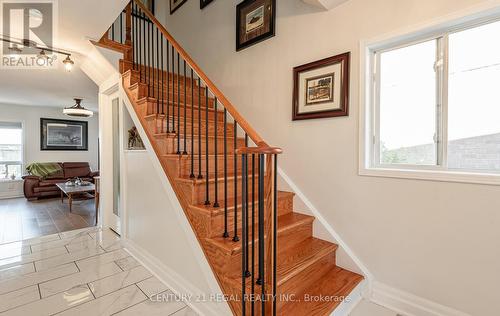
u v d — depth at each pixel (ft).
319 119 7.04
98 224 12.14
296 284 5.34
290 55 7.76
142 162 7.86
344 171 6.57
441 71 5.43
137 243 8.29
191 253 5.85
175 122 7.86
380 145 6.30
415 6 5.42
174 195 6.40
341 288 5.58
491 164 4.92
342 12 6.55
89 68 10.37
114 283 6.68
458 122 5.26
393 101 6.09
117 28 12.30
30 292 6.23
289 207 7.46
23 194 20.42
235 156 5.08
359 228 6.35
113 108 10.78
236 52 9.57
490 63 4.91
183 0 12.23
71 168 21.66
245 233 4.55
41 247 9.13
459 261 5.00
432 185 5.26
